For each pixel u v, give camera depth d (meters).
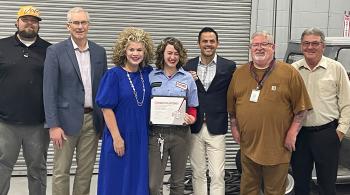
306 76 3.93
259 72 3.71
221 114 4.15
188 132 4.02
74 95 3.82
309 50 3.82
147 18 5.73
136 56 3.58
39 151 4.11
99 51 3.94
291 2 6.05
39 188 4.23
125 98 3.60
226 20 5.94
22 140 4.07
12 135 4.01
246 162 3.87
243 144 3.86
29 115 3.95
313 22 6.14
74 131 3.84
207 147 4.21
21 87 3.90
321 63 3.88
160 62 3.79
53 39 5.56
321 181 4.00
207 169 4.66
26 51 3.93
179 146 3.82
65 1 5.52
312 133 3.90
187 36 5.87
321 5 6.13
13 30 5.46
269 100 3.66
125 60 3.67
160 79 3.76
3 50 3.91
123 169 3.63
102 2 5.59
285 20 6.07
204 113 4.13
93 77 3.87
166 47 3.73
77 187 4.03
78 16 3.76
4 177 4.10
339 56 4.86
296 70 3.73
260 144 3.71
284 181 3.84
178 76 3.80
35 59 3.94
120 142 3.59
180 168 3.88
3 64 3.88
